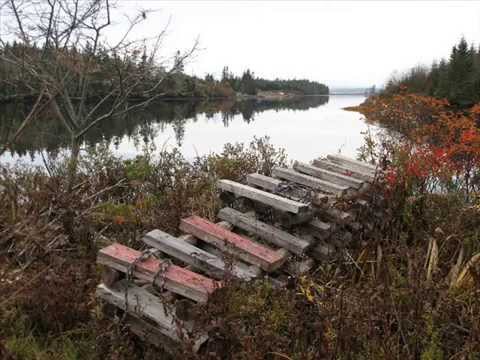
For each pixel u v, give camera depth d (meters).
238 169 6.19
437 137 6.35
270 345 2.38
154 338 2.50
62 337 2.70
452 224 3.80
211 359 2.25
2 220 3.33
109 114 6.57
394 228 3.87
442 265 3.38
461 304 2.72
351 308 2.56
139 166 5.95
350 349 2.36
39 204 3.75
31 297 2.81
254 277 2.71
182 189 5.15
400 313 2.55
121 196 5.57
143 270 2.52
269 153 8.70
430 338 2.47
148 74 7.12
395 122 10.38
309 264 3.31
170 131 18.48
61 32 6.23
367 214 3.90
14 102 6.75
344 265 3.41
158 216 4.45
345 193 3.82
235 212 3.41
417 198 4.00
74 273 3.08
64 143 7.80
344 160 4.89
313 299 2.70
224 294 2.38
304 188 3.75
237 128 22.20
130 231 4.26
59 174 5.02
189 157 11.96
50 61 6.32
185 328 2.30
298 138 17.84
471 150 4.74
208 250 3.03
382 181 4.08
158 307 2.52
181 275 2.51
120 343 2.45
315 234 3.43
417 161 4.41
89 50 6.54
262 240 3.35
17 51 6.25
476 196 4.36
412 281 2.73
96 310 2.61
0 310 2.64
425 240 3.73
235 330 2.35
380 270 3.18
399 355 2.32
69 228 3.80
